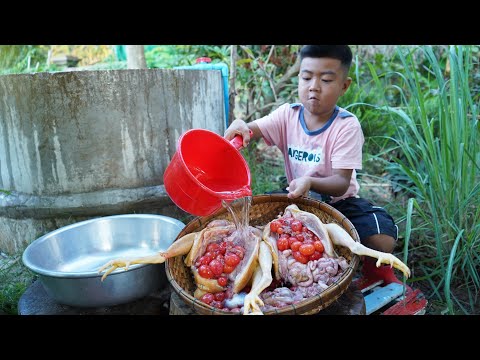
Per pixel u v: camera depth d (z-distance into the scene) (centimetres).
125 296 170
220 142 174
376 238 190
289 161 229
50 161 223
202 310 130
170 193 160
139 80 218
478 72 318
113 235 215
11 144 231
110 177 229
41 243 192
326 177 201
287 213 172
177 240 158
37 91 211
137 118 224
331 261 150
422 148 221
